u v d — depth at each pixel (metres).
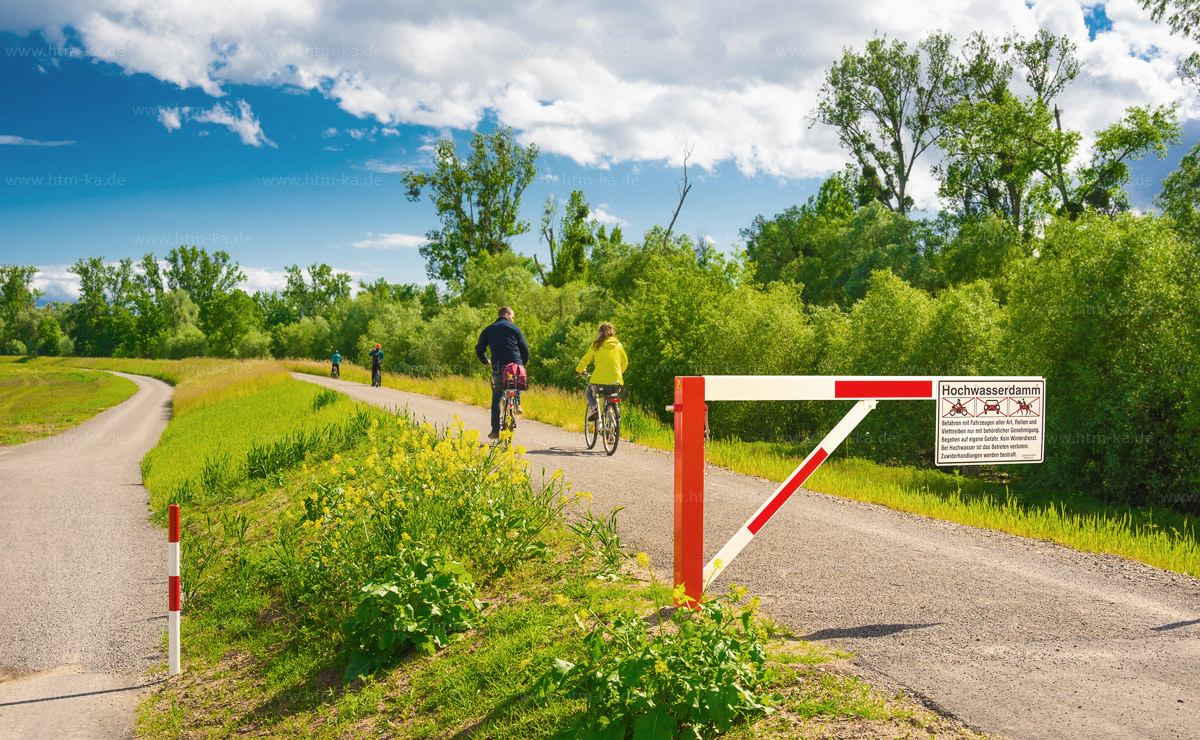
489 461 6.57
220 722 4.46
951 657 3.66
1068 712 3.08
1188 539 9.11
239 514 9.44
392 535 5.57
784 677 3.34
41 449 22.64
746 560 5.51
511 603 4.88
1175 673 3.48
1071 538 6.28
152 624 6.24
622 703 3.08
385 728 3.86
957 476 14.80
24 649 5.74
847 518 7.08
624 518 6.77
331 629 5.27
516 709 3.51
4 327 127.44
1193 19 21.89
